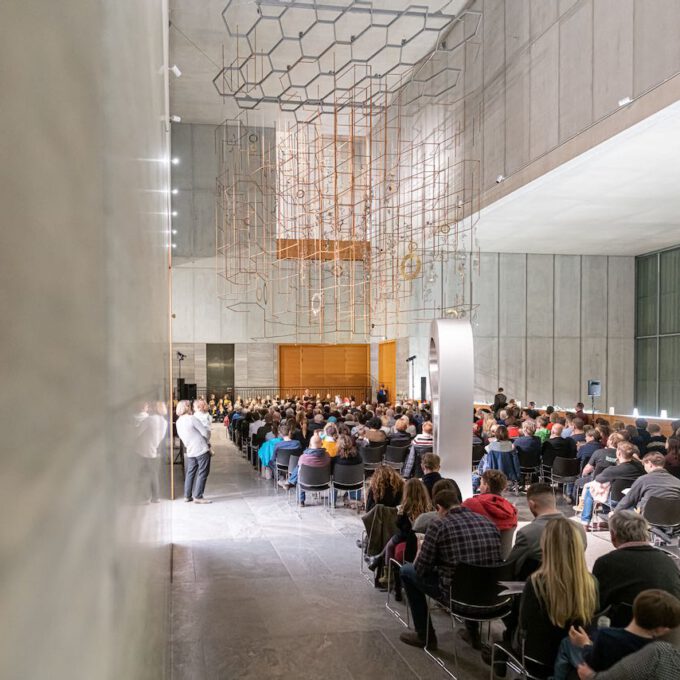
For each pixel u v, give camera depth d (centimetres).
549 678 333
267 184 2262
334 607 544
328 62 1839
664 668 237
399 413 1410
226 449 1565
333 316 2436
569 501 945
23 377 22
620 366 2222
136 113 79
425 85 1895
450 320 825
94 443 39
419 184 1933
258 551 707
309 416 1396
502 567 408
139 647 75
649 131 998
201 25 1592
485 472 554
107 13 48
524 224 1714
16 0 23
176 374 2412
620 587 338
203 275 2419
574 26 1130
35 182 25
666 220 1677
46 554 25
